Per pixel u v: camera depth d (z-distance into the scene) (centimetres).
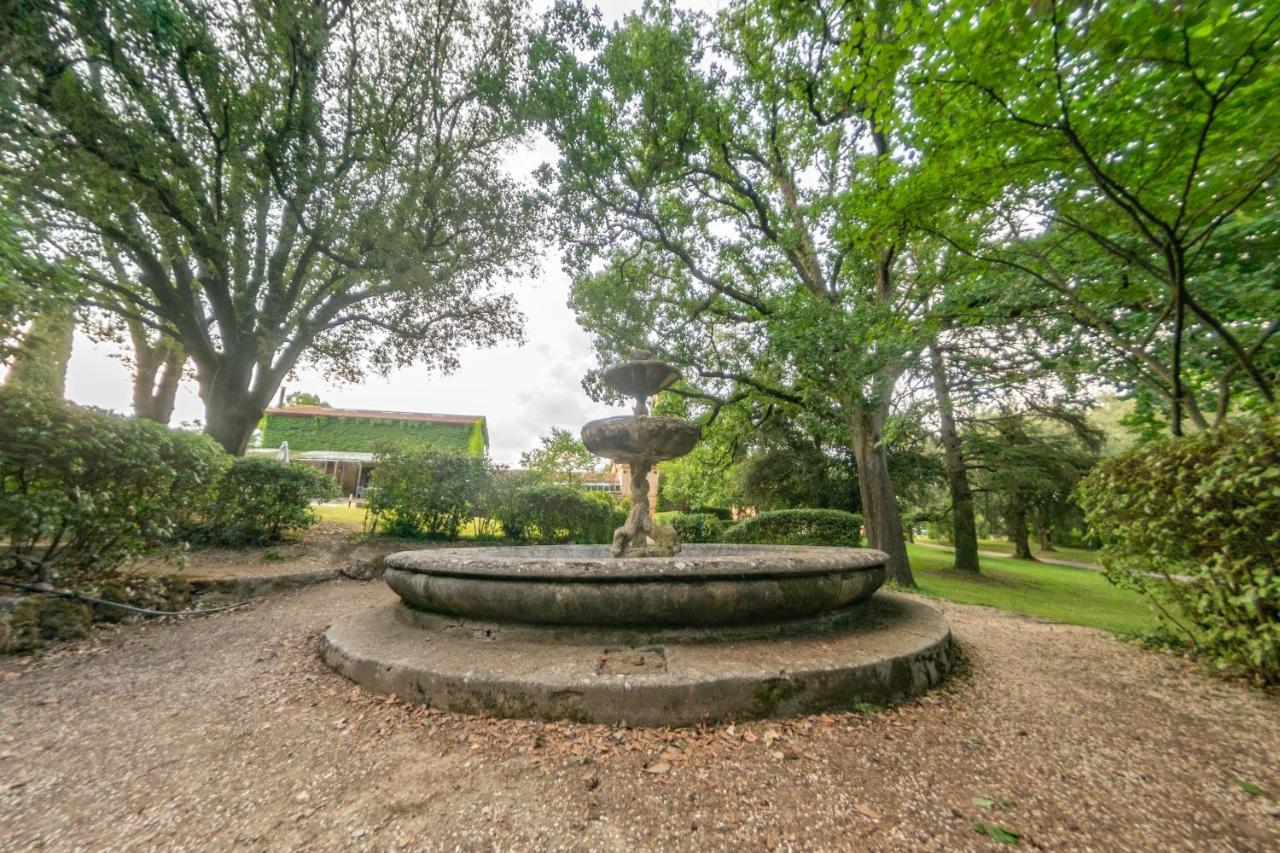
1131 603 1010
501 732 250
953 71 349
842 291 1074
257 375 1096
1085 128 363
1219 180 411
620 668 281
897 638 345
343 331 1292
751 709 261
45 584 430
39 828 180
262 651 395
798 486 1589
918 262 847
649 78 916
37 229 601
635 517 518
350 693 301
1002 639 469
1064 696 316
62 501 412
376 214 973
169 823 184
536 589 328
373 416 2647
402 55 1027
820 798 201
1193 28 283
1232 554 340
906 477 1569
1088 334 606
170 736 252
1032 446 1468
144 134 718
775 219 1100
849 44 420
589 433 496
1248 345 473
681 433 475
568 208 1025
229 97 831
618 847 173
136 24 659
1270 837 180
